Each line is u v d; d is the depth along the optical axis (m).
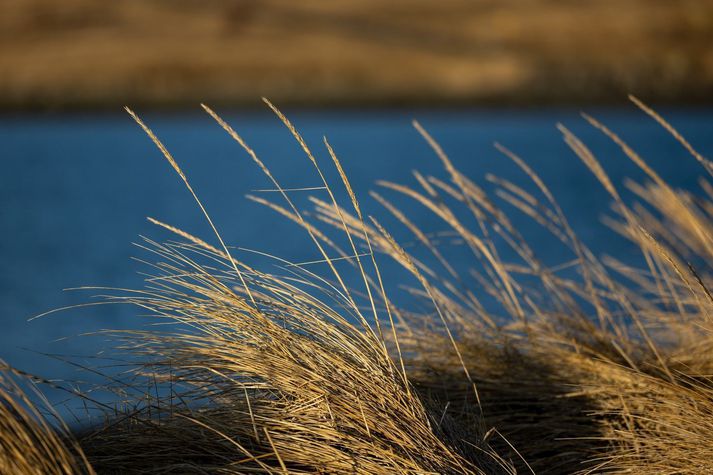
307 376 3.42
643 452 3.72
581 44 62.47
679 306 4.66
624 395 4.01
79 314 11.89
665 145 36.69
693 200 5.29
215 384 3.58
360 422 3.34
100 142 50.78
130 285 14.87
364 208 23.31
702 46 58.19
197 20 70.75
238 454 3.33
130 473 3.25
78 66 66.00
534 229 18.77
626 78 55.97
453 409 4.05
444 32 67.31
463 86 62.56
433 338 4.52
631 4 65.31
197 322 3.55
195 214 24.95
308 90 62.03
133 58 66.12
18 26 69.81
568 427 3.96
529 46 64.31
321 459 3.24
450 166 4.63
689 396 3.81
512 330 4.65
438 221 20.69
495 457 3.42
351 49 67.19
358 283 11.23
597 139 41.09
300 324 3.64
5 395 2.98
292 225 21.05
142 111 62.31
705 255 4.98
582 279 6.45
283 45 68.19
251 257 15.76
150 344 3.66
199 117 59.97
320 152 43.19
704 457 3.54
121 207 27.36
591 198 24.08
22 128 56.94
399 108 57.78
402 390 3.46
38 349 10.30
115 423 3.44
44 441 2.96
